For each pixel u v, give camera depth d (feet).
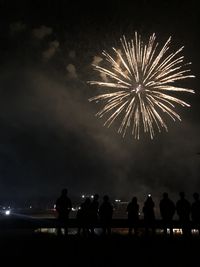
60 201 78.54
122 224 86.63
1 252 65.87
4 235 86.12
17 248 69.56
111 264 57.93
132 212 83.41
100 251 66.33
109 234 81.25
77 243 73.31
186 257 62.08
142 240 76.64
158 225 83.10
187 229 77.66
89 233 82.33
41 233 92.32
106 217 81.20
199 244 72.28
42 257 62.18
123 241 75.46
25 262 58.80
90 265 57.36
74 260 60.29
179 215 77.87
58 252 65.67
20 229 91.40
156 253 64.69
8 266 56.49
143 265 57.36
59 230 80.64
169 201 79.61
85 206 82.43
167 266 57.11
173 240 76.84
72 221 83.97
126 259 60.85
